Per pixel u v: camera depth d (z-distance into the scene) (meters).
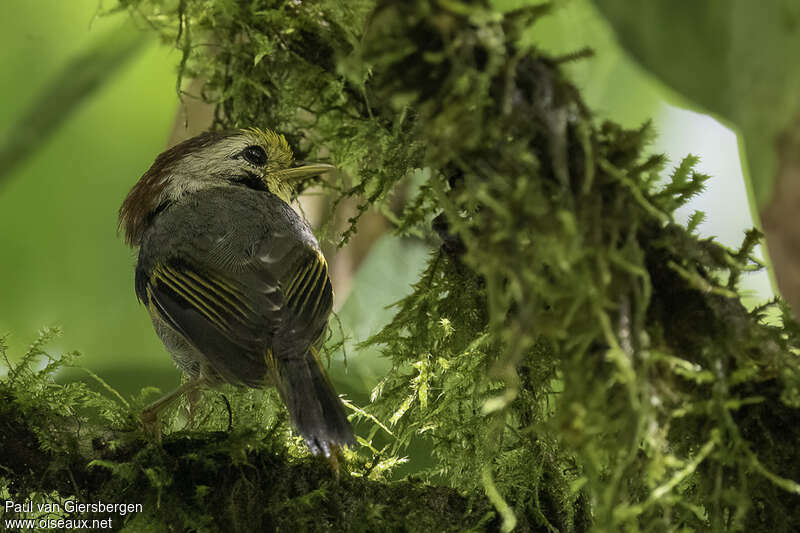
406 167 7.40
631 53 4.50
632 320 4.61
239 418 7.99
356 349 7.16
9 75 8.19
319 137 8.84
